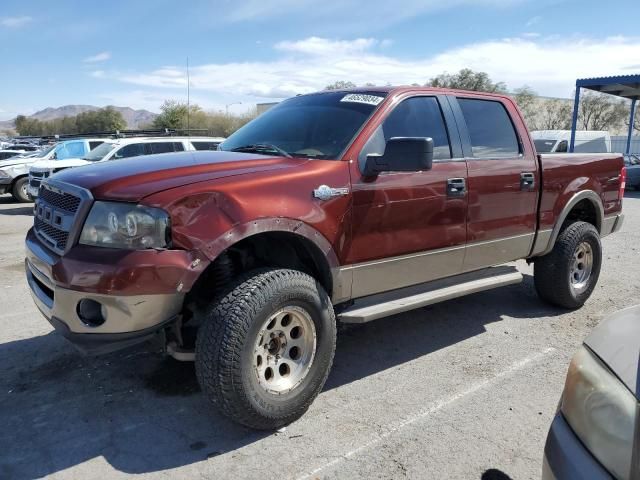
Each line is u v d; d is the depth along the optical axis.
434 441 3.08
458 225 4.13
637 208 14.39
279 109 4.46
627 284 6.34
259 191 3.05
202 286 3.34
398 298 3.88
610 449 1.66
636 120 48.44
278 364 3.16
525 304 5.55
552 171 4.86
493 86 41.62
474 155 4.30
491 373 3.96
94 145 16.09
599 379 1.80
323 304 3.24
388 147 3.36
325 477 2.76
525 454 2.97
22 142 46.00
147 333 2.85
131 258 2.69
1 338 4.56
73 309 2.82
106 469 2.82
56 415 3.34
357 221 3.50
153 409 3.41
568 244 5.05
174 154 3.71
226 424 3.24
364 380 3.85
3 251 8.38
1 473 2.78
